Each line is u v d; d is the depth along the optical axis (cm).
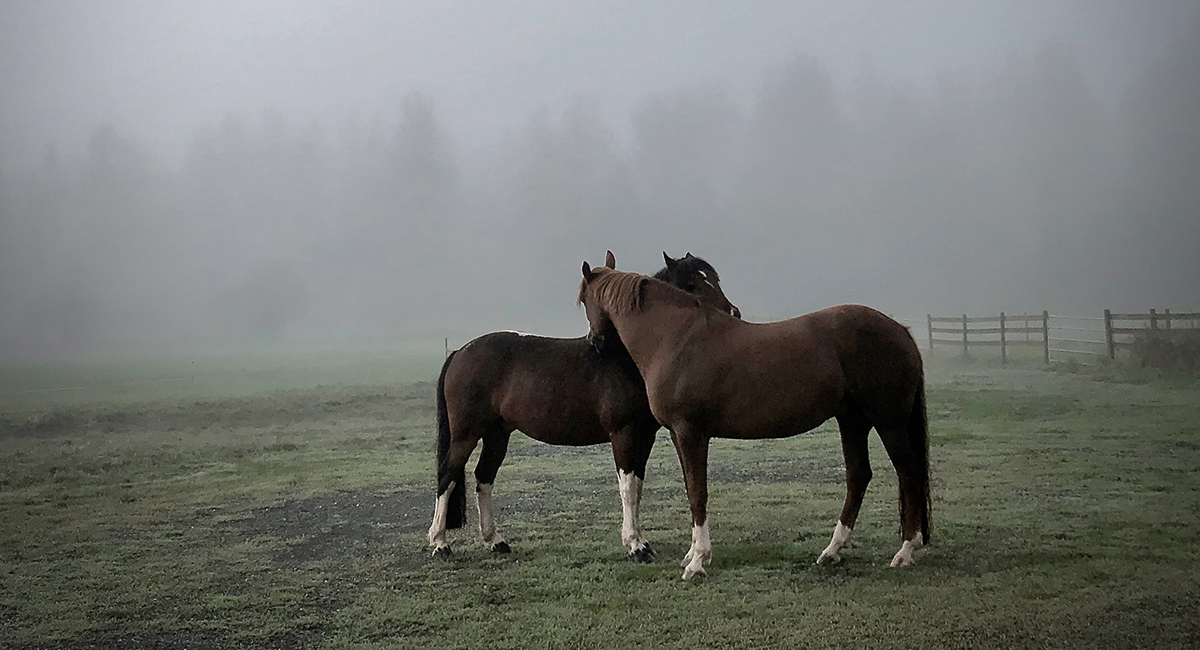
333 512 797
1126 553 533
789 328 524
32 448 1284
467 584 537
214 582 567
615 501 786
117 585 567
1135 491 709
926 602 455
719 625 436
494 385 615
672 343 536
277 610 501
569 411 597
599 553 599
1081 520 620
